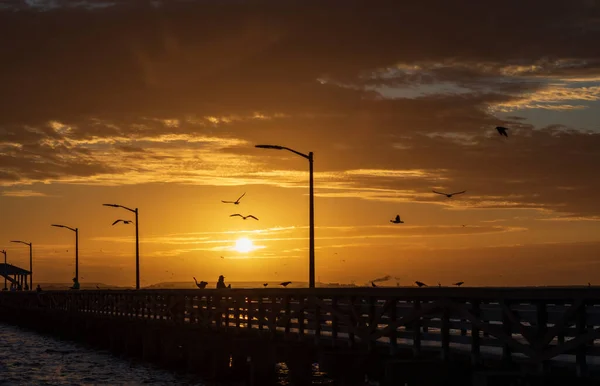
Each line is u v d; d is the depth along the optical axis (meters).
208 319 42.53
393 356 24.84
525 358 20.31
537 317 19.47
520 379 19.12
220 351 39.47
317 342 29.88
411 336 24.55
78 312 77.56
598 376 18.52
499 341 20.94
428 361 21.91
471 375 21.42
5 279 146.38
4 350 66.12
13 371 50.09
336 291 28.28
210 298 42.50
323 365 25.72
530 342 19.56
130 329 57.56
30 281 132.88
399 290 24.36
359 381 25.52
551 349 19.05
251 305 36.62
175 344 48.47
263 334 34.69
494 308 21.44
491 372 19.50
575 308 18.50
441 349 22.72
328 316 29.25
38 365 53.69
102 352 63.03
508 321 20.42
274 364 33.28
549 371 19.47
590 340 18.12
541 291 19.19
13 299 116.38
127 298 60.50
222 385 40.38
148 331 51.97
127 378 45.25
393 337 24.86
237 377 40.94
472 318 21.31
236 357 41.16
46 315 90.69
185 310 46.81
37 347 69.50
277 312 33.44
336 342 28.33
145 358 52.25
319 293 29.52
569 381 18.67
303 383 30.36
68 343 74.38
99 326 68.06
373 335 25.70
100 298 69.94
